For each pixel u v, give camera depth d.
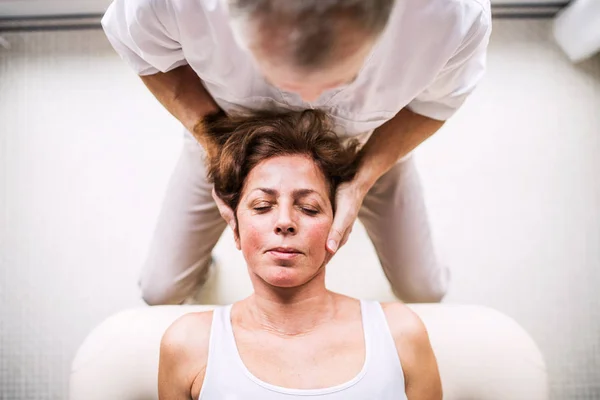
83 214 1.54
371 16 0.52
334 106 0.89
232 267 1.47
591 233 1.53
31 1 1.60
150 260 1.25
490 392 1.00
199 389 0.86
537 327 1.45
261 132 0.90
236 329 0.90
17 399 1.40
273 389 0.82
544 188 1.57
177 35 0.80
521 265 1.50
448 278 1.36
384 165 0.97
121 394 0.99
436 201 1.56
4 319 1.46
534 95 1.67
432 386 0.90
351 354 0.87
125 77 1.67
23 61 1.69
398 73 0.80
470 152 1.61
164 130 1.62
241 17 0.53
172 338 0.90
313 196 0.87
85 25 1.68
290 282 0.85
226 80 0.86
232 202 0.92
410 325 0.91
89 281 1.49
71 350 1.43
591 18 1.51
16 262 1.50
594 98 1.66
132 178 1.58
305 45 0.53
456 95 0.90
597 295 1.48
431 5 0.72
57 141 1.61
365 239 1.52
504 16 1.70
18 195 1.56
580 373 1.41
